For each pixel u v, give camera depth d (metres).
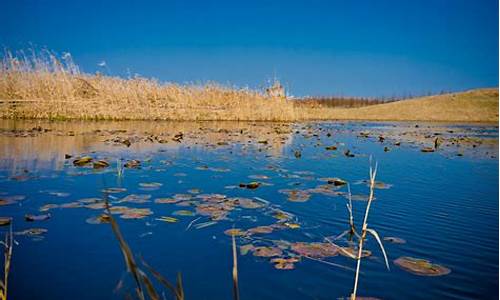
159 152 9.40
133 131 14.66
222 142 11.88
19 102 19.42
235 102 24.66
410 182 6.85
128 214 4.42
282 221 4.39
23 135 11.73
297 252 3.54
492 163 9.36
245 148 10.66
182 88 23.59
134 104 21.67
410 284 3.01
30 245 3.53
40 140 10.72
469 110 43.22
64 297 2.65
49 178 6.19
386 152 10.98
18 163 7.35
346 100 80.44
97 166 7.18
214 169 7.39
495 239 4.02
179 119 22.55
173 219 4.33
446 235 4.11
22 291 2.72
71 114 19.94
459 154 10.93
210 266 3.21
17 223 4.11
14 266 3.11
